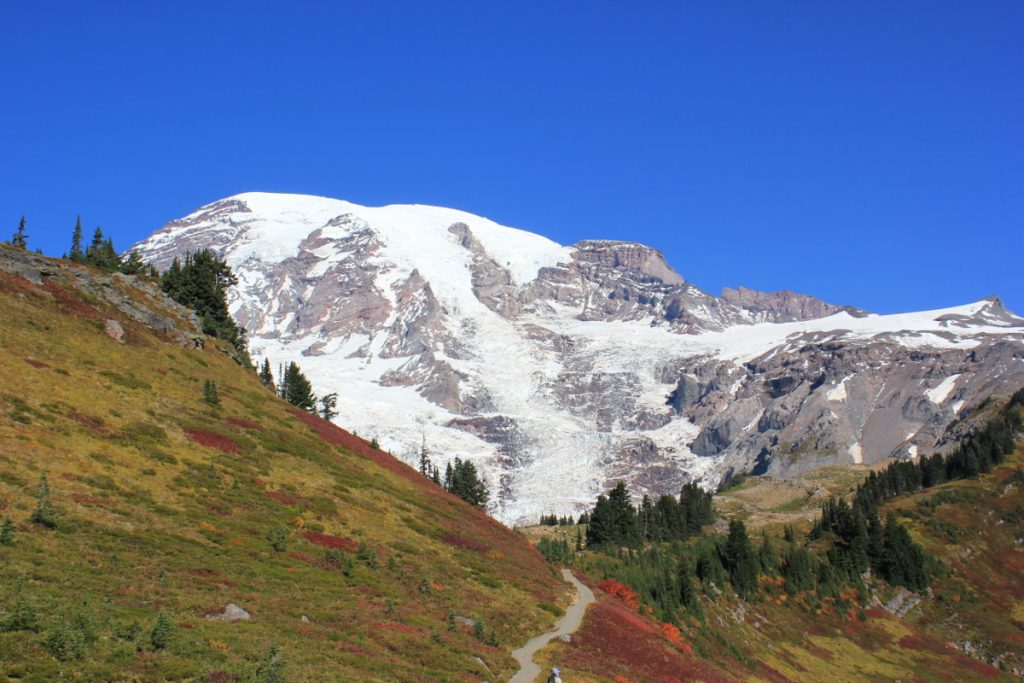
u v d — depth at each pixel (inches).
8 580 2010.3
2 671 1573.6
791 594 6648.6
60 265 4926.2
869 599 7081.7
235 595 2420.0
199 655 1877.5
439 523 4210.1
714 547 6707.7
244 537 2992.1
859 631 6540.4
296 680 1903.3
